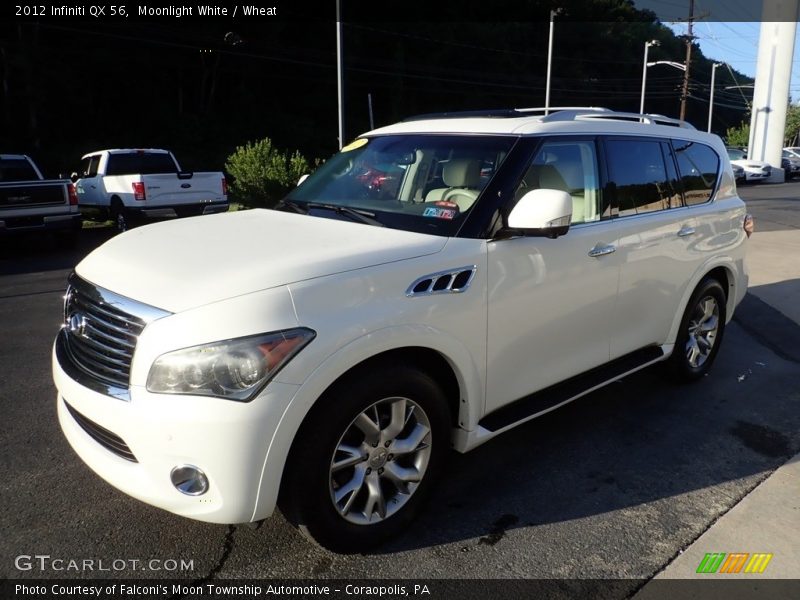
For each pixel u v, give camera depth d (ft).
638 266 13.30
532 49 240.12
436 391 9.80
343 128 69.31
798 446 13.15
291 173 64.69
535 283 10.98
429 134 12.59
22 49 113.19
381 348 8.84
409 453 9.78
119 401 8.27
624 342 13.57
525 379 11.35
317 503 8.77
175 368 7.89
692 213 14.94
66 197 38.19
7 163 41.24
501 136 11.60
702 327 16.21
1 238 36.68
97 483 11.35
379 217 11.07
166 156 50.78
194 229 11.05
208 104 169.89
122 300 8.55
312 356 8.18
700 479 11.82
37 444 12.75
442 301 9.55
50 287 27.86
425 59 208.44
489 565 9.37
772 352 19.03
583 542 9.92
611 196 12.84
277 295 8.22
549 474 11.94
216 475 8.01
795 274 29.14
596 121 13.07
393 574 9.15
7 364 17.34
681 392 15.89
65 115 125.29
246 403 7.87
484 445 13.05
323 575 9.12
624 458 12.57
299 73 187.73
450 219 10.49
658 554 9.65
